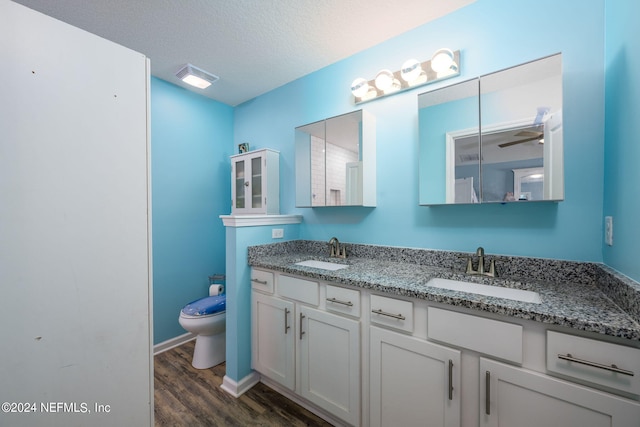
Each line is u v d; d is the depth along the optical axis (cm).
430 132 157
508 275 136
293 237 226
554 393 85
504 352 94
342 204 190
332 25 168
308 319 153
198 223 262
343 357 138
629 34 94
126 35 176
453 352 104
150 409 98
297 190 222
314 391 151
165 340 236
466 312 102
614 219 105
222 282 266
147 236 98
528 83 129
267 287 175
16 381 71
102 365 87
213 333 208
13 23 71
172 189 243
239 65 214
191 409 160
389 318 122
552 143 123
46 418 76
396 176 179
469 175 145
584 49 121
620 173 100
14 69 71
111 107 89
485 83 140
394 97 180
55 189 78
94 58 86
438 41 162
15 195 71
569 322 81
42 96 75
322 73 218
